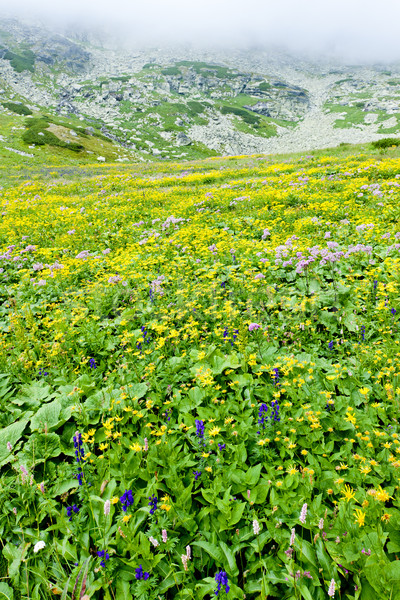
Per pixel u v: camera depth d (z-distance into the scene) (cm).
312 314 615
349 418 357
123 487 322
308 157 3419
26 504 314
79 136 9600
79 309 703
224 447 352
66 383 499
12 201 2344
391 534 262
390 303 605
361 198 1433
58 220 1698
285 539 273
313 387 432
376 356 471
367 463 319
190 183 2881
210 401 437
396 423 373
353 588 248
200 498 321
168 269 912
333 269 771
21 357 532
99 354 584
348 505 283
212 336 590
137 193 2373
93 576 258
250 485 321
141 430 401
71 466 350
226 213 1570
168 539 277
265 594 242
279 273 816
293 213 1372
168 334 591
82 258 1067
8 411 441
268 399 428
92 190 2855
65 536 285
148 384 470
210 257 980
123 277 853
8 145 6244
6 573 271
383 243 879
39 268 972
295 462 348
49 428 400
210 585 250
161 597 246
